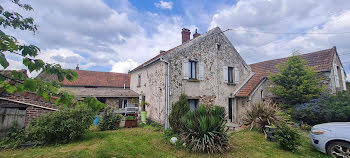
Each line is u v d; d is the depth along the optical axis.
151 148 5.78
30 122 6.75
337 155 4.51
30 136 6.06
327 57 10.68
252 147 5.78
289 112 9.30
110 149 5.61
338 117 7.22
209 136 5.41
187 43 10.08
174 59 9.45
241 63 12.54
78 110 6.54
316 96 9.11
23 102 7.05
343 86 11.43
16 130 6.32
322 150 4.82
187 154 5.23
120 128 9.34
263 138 6.77
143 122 10.32
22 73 1.93
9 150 5.44
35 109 7.32
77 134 6.42
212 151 5.14
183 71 9.70
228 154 5.19
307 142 6.17
